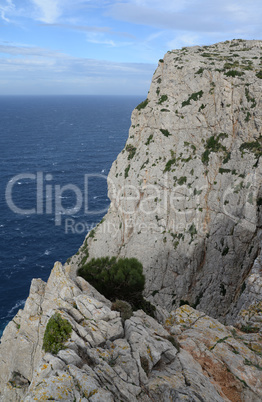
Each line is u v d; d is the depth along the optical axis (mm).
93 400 10172
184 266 46156
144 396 11461
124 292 24719
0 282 81125
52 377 10734
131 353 13031
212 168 48438
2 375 20734
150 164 55562
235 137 48531
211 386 12961
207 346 16125
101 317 14664
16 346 19375
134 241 53062
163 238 49812
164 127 56250
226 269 42000
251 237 41094
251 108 47594
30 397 10148
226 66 53844
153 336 14648
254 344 16953
